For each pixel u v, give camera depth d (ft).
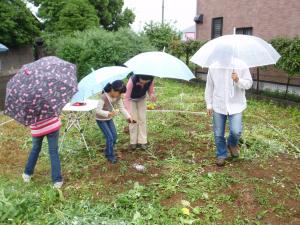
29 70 14.67
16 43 82.07
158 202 14.17
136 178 16.52
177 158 18.85
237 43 15.39
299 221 12.89
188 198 14.57
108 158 18.38
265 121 26.86
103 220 12.49
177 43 55.98
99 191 15.34
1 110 33.42
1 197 13.92
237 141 17.84
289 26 39.01
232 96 16.65
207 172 17.01
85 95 16.19
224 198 14.39
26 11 81.00
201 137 22.29
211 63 15.30
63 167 17.89
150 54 17.56
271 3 41.09
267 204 13.99
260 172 17.01
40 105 14.14
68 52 52.85
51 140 15.39
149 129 24.12
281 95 36.17
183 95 37.24
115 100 17.87
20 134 23.59
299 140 22.07
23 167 18.19
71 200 14.39
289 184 15.76
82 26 76.95
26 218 13.16
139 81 18.31
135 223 12.42
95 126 24.14
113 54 52.06
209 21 52.80
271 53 16.02
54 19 84.02
